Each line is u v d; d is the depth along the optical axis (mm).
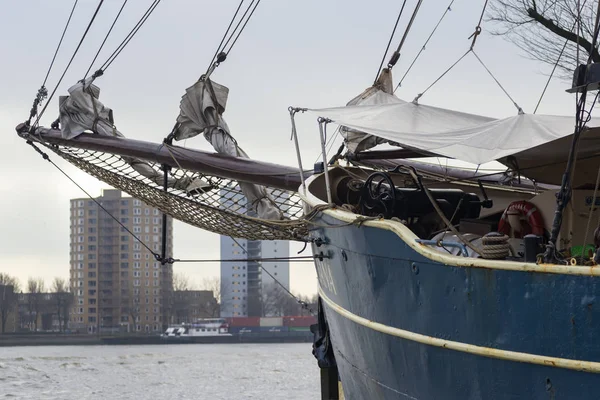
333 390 14867
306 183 13148
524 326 7941
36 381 45562
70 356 87750
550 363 7750
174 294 196125
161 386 41562
